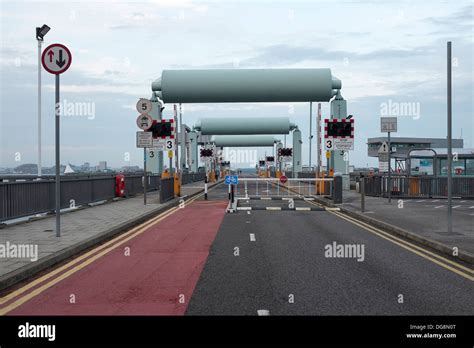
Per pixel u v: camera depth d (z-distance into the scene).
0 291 7.17
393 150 39.59
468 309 6.19
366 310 6.13
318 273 8.29
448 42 12.26
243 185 54.53
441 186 26.72
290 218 17.66
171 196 26.61
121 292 7.09
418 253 10.30
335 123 25.09
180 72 30.36
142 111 21.70
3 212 13.65
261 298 6.68
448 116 12.49
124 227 14.48
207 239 12.42
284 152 64.75
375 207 20.73
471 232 12.63
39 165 20.81
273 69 30.56
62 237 11.77
